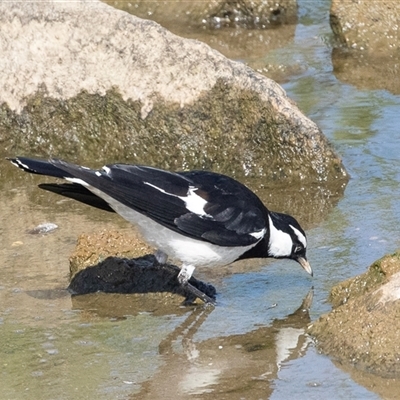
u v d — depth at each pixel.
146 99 15.64
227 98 15.32
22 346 10.02
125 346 10.03
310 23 23.42
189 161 15.64
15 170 15.85
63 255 12.43
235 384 9.15
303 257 11.76
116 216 13.88
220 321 10.62
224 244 11.04
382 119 17.02
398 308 9.43
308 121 15.09
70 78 15.94
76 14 15.89
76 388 9.13
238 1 23.42
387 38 21.27
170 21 23.72
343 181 14.87
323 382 9.09
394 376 9.05
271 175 15.25
